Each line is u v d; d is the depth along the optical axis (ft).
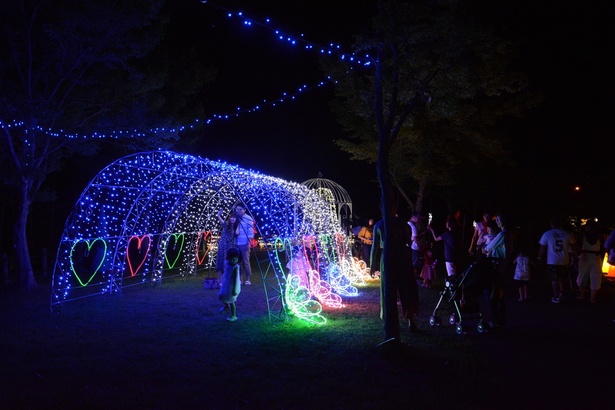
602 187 70.79
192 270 56.03
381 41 24.95
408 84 25.80
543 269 61.67
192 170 43.04
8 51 42.34
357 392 19.08
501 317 28.84
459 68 25.61
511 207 76.07
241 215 46.26
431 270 46.39
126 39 42.70
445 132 58.34
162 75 48.08
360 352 24.21
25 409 17.52
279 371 21.50
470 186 72.43
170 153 38.52
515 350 25.39
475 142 57.36
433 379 20.67
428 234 74.79
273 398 18.49
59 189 68.03
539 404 18.26
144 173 46.85
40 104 40.01
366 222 79.00
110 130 45.24
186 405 17.90
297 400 18.35
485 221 44.39
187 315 33.06
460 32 24.14
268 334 27.84
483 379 20.71
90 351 24.50
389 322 24.49
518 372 21.88
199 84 62.69
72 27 39.45
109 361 22.85
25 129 41.68
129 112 45.19
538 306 37.65
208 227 59.41
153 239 61.00
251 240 47.39
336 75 55.57
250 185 39.65
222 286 31.37
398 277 28.63
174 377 20.74
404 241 28.73
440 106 27.04
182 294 41.75
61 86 45.19
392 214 24.95
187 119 61.00
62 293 41.06
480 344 26.45
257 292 42.78
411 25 24.06
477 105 57.72
